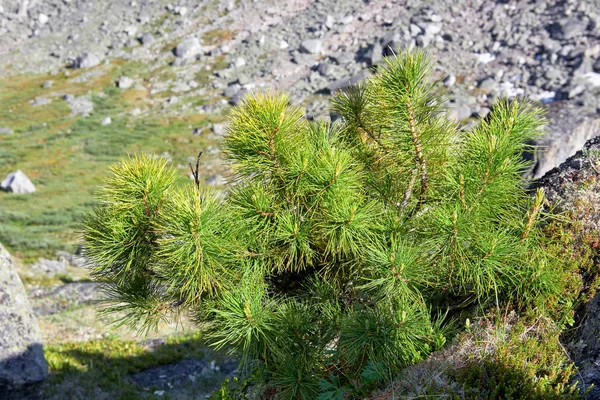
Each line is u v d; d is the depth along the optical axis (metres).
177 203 4.32
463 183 4.29
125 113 56.75
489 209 4.41
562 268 4.61
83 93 60.47
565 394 3.77
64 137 51.06
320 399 4.31
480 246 4.37
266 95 4.56
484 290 4.74
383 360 4.30
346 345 4.42
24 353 11.85
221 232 4.45
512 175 4.48
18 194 39.50
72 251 30.14
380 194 4.84
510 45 58.28
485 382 3.99
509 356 4.05
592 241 4.73
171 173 4.82
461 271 4.40
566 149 19.77
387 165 4.84
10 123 53.91
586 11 59.31
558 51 54.91
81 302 22.30
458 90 52.47
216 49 67.88
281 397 4.65
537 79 51.94
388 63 4.47
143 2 78.06
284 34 70.06
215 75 63.47
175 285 4.76
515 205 4.91
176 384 13.95
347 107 4.93
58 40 71.88
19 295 12.12
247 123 4.49
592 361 3.96
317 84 59.16
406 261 4.23
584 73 51.19
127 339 17.25
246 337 4.45
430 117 4.59
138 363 15.12
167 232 4.46
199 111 56.84
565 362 4.10
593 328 4.16
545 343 4.19
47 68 66.69
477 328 4.46
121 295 5.05
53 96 59.94
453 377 4.09
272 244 4.76
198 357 15.66
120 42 71.06
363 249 4.52
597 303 4.31
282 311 4.57
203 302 4.83
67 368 13.90
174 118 55.59
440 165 4.68
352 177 4.48
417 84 4.45
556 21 58.59
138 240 4.71
